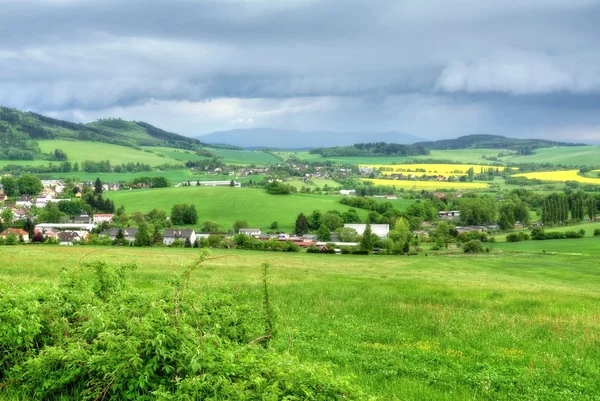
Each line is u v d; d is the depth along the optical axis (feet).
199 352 27.40
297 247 344.90
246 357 28.89
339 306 76.59
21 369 30.09
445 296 93.50
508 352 52.47
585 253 341.00
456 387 40.34
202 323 34.17
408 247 361.92
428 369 44.88
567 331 63.36
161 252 238.48
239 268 142.51
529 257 314.55
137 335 28.94
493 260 288.51
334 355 47.19
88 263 42.11
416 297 89.25
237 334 36.55
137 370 27.50
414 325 65.00
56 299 35.45
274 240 348.79
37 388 28.94
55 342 32.17
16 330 30.81
